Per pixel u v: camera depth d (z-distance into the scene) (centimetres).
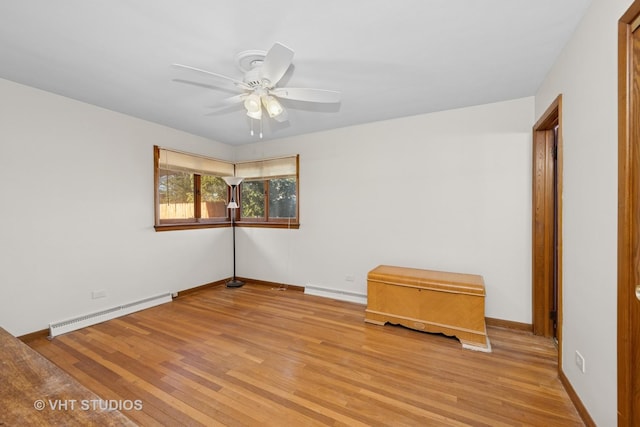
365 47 186
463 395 176
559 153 194
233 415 159
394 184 333
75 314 274
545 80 229
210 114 312
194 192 403
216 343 244
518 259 274
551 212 255
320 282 386
